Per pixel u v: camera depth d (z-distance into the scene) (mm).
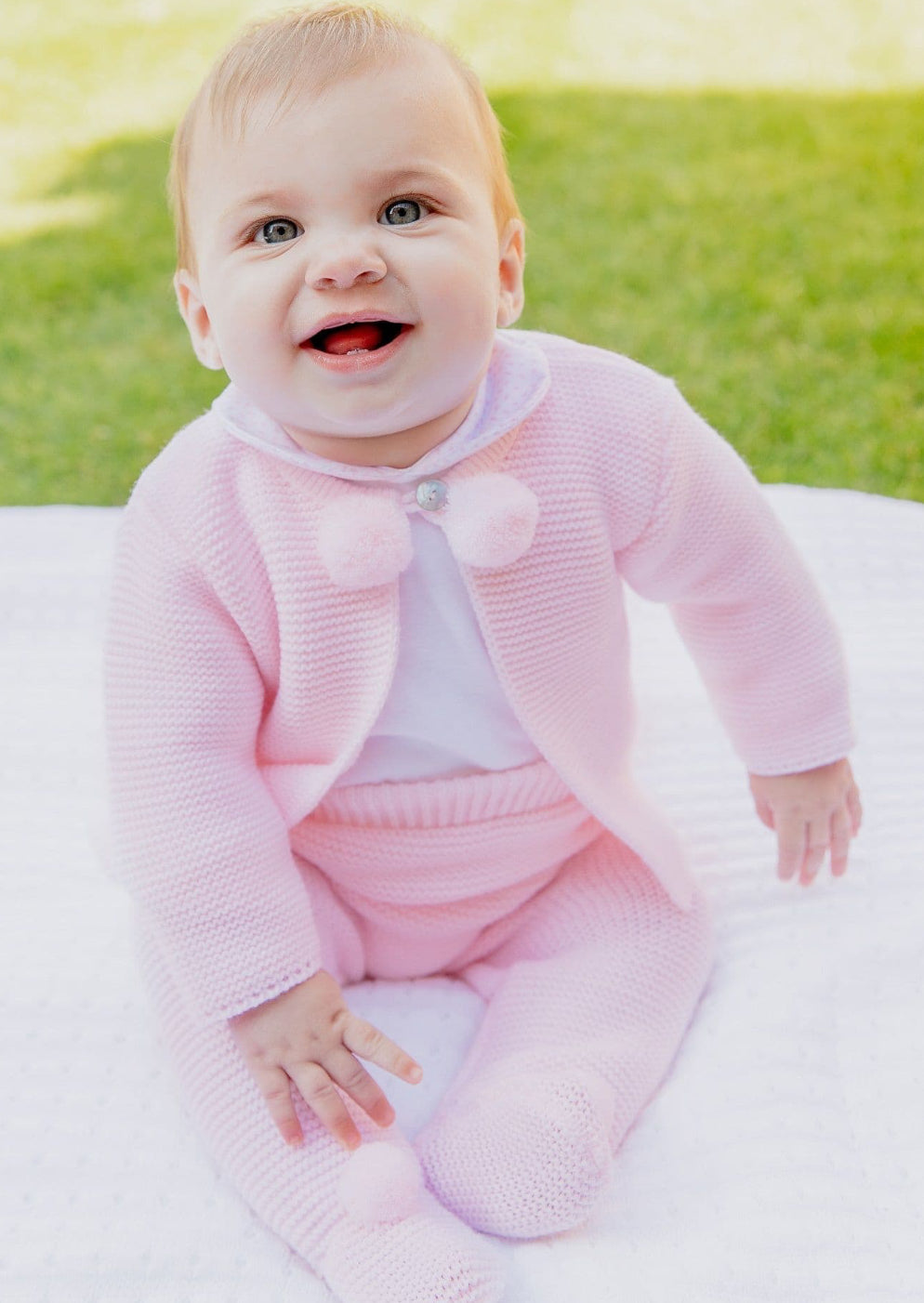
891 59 4148
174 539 1255
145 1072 1355
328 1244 1169
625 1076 1280
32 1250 1195
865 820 1582
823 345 2828
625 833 1359
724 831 1591
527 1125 1201
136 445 2707
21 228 3475
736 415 2627
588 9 4672
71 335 3061
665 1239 1192
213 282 1174
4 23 4809
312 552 1217
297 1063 1224
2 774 1690
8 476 2631
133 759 1258
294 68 1136
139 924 1365
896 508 1990
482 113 1229
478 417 1245
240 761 1290
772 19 4520
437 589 1235
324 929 1378
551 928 1421
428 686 1273
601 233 3262
